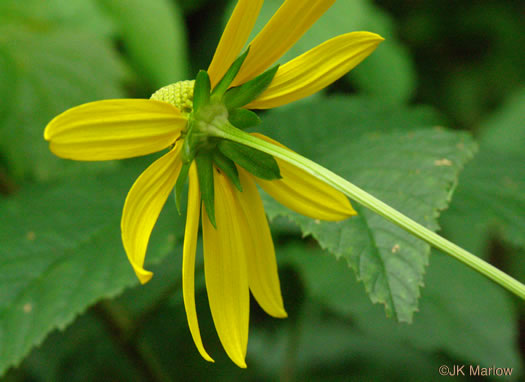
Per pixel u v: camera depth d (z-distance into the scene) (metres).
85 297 0.49
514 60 0.93
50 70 0.57
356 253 0.45
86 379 0.60
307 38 0.54
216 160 0.45
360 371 0.66
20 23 0.58
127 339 0.55
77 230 0.52
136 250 0.43
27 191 0.54
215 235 0.45
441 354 0.67
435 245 0.42
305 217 0.47
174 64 0.57
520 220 0.52
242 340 0.45
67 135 0.41
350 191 0.43
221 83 0.45
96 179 0.54
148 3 0.57
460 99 0.91
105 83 0.58
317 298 0.57
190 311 0.43
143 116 0.42
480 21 0.94
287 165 0.45
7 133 0.56
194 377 0.65
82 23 0.58
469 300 0.58
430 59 0.95
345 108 0.57
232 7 0.56
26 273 0.50
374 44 0.44
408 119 0.57
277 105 0.45
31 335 0.48
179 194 0.44
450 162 0.48
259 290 0.45
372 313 0.57
